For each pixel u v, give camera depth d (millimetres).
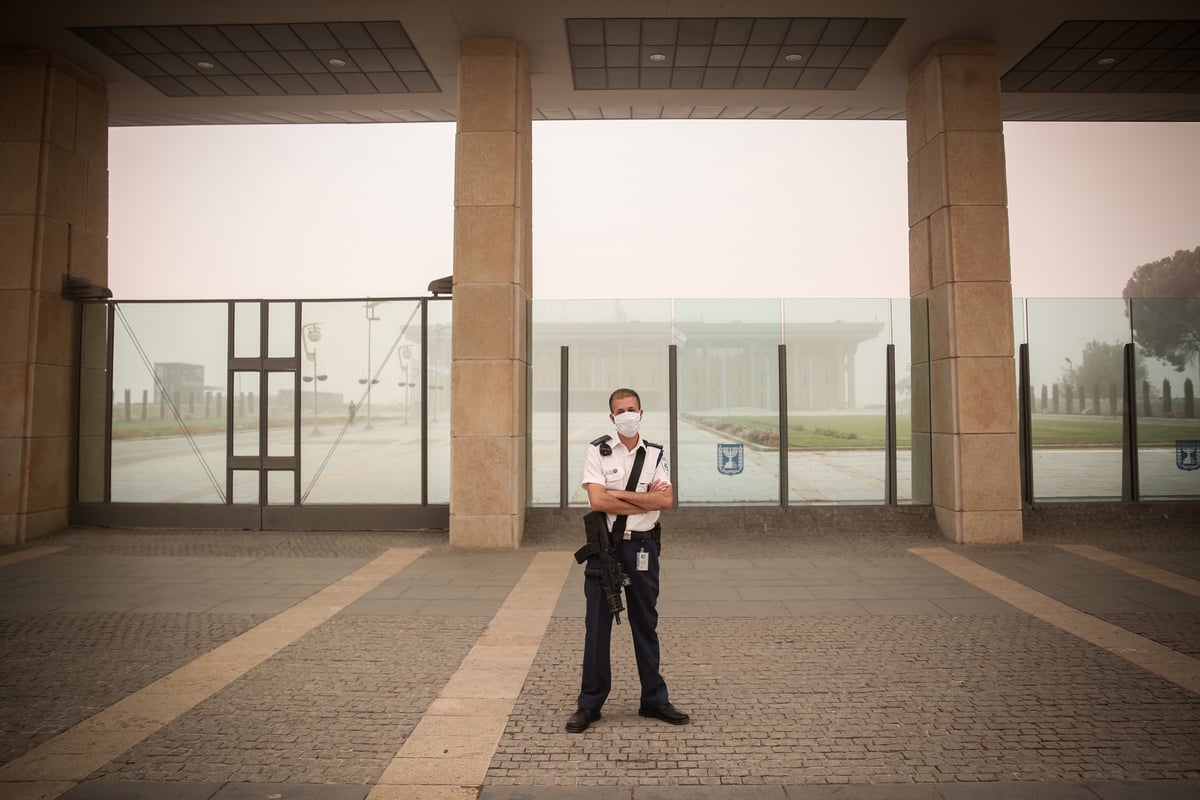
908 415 10703
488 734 3891
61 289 10703
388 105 12344
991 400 9633
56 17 9609
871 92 11789
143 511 10852
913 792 3256
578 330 10719
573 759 3594
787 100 12141
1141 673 4773
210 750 3701
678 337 10703
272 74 11227
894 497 10578
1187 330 10859
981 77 10023
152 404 11008
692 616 6223
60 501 10711
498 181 9844
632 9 9367
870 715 4121
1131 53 10594
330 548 9453
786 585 7344
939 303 10023
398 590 7215
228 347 10977
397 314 10875
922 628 5840
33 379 10195
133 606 6609
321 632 5809
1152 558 8469
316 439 10867
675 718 4012
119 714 4168
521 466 9938
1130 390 10789
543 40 10125
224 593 7094
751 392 10656
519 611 6434
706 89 11711
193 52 10516
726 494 10562
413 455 10789
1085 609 6363
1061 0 9180
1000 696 4391
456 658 5176
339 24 9750
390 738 3842
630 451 4086
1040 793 3240
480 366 9664
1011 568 8039
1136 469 10695
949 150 9906
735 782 3359
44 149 10398
